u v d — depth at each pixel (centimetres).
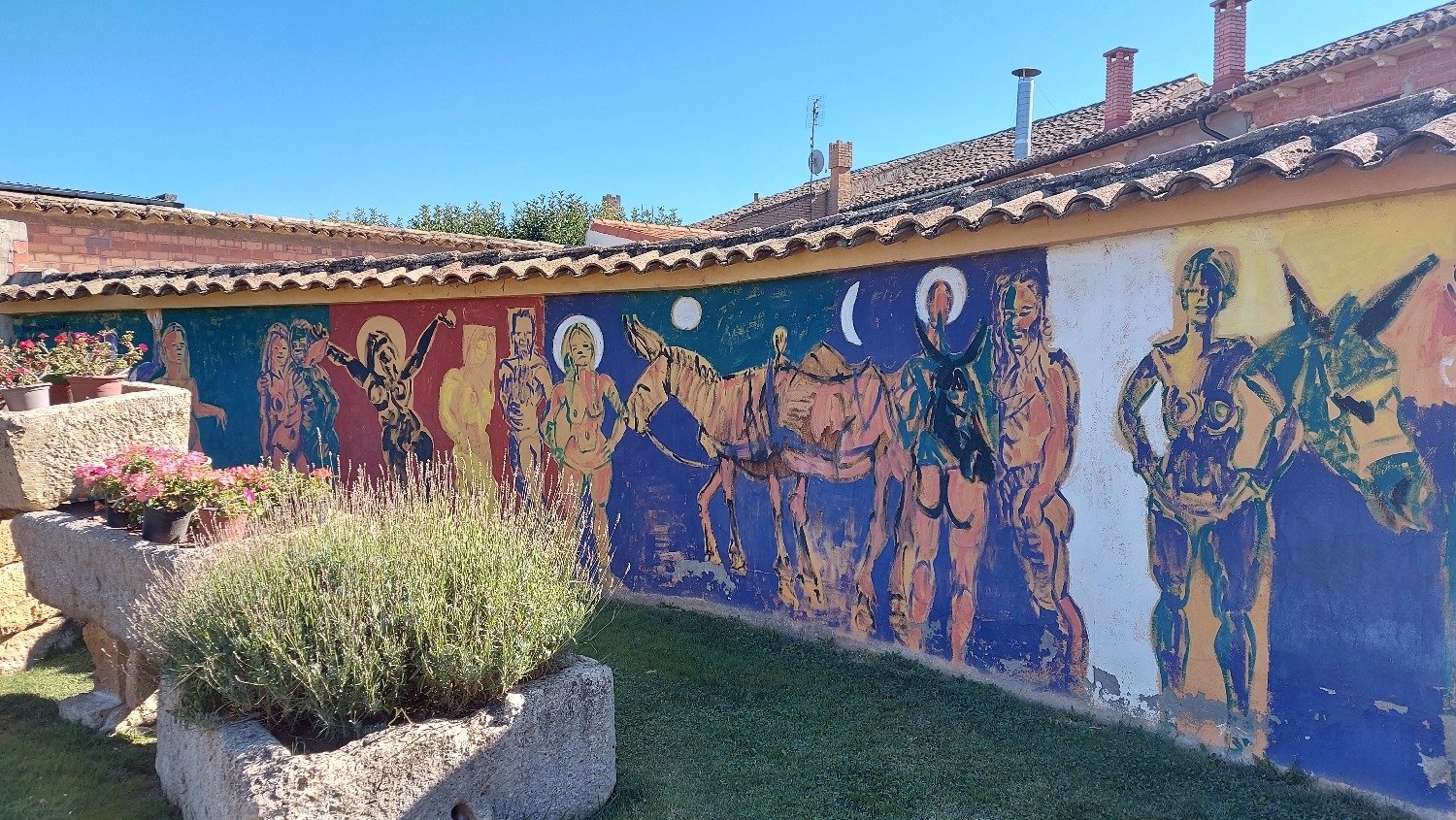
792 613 552
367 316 752
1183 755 371
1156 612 389
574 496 657
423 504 416
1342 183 319
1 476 486
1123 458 399
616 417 635
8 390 550
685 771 373
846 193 2203
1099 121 1728
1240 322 359
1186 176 348
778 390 552
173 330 848
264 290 775
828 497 530
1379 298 321
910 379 487
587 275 618
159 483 420
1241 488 360
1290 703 349
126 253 1062
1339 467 333
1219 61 1368
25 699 487
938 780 362
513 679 320
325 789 274
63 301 845
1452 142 276
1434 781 312
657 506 620
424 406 729
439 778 298
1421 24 934
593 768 342
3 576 530
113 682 468
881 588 507
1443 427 307
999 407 448
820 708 434
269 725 310
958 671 471
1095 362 408
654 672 485
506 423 689
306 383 789
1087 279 410
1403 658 319
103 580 433
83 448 502
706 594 598
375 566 335
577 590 381
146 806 356
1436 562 311
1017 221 407
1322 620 339
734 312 573
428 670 306
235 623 317
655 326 612
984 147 1941
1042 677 436
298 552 347
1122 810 336
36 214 992
